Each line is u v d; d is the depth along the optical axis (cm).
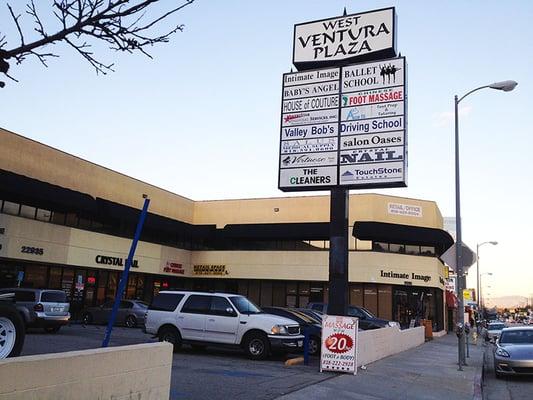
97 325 2800
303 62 1681
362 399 1011
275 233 3794
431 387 1234
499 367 1568
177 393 905
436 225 3756
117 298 646
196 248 4159
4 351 800
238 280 3972
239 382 1070
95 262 3127
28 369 457
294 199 3919
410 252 3725
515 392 1338
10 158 2708
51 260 2827
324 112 1602
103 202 3141
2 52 379
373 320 2325
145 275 3762
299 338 1527
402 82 1531
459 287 1800
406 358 1847
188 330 1588
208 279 4056
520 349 1588
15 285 2742
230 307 1569
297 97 1645
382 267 3519
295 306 3766
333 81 1612
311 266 3681
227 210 4091
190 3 431
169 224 3734
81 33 403
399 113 1515
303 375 1236
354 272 3528
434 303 3822
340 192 1545
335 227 1510
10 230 2605
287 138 1630
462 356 1744
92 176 3238
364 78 1577
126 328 2678
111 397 546
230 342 1538
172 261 3831
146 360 600
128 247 3403
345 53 1641
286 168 1609
